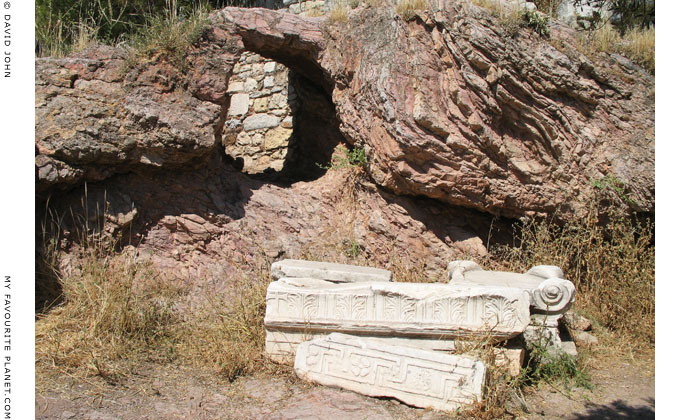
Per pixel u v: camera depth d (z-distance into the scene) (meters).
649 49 5.54
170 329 4.61
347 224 5.99
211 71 5.63
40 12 7.71
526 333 4.16
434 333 3.89
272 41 6.04
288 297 4.09
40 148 4.91
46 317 4.52
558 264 5.37
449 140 5.35
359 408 3.47
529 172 5.54
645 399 3.76
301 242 5.79
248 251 5.66
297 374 3.85
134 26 7.45
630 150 5.48
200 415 3.36
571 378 4.04
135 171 5.47
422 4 5.49
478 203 5.62
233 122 8.73
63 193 5.26
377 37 5.72
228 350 4.13
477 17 5.26
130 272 4.90
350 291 4.02
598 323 5.02
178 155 5.40
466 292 3.86
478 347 3.77
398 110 5.40
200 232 5.62
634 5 6.46
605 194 5.52
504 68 5.27
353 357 3.74
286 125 8.09
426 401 3.51
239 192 5.99
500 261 5.80
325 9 7.76
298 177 7.36
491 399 3.45
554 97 5.46
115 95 5.20
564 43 5.44
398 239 5.78
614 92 5.51
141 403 3.47
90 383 3.65
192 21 5.81
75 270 5.09
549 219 5.77
